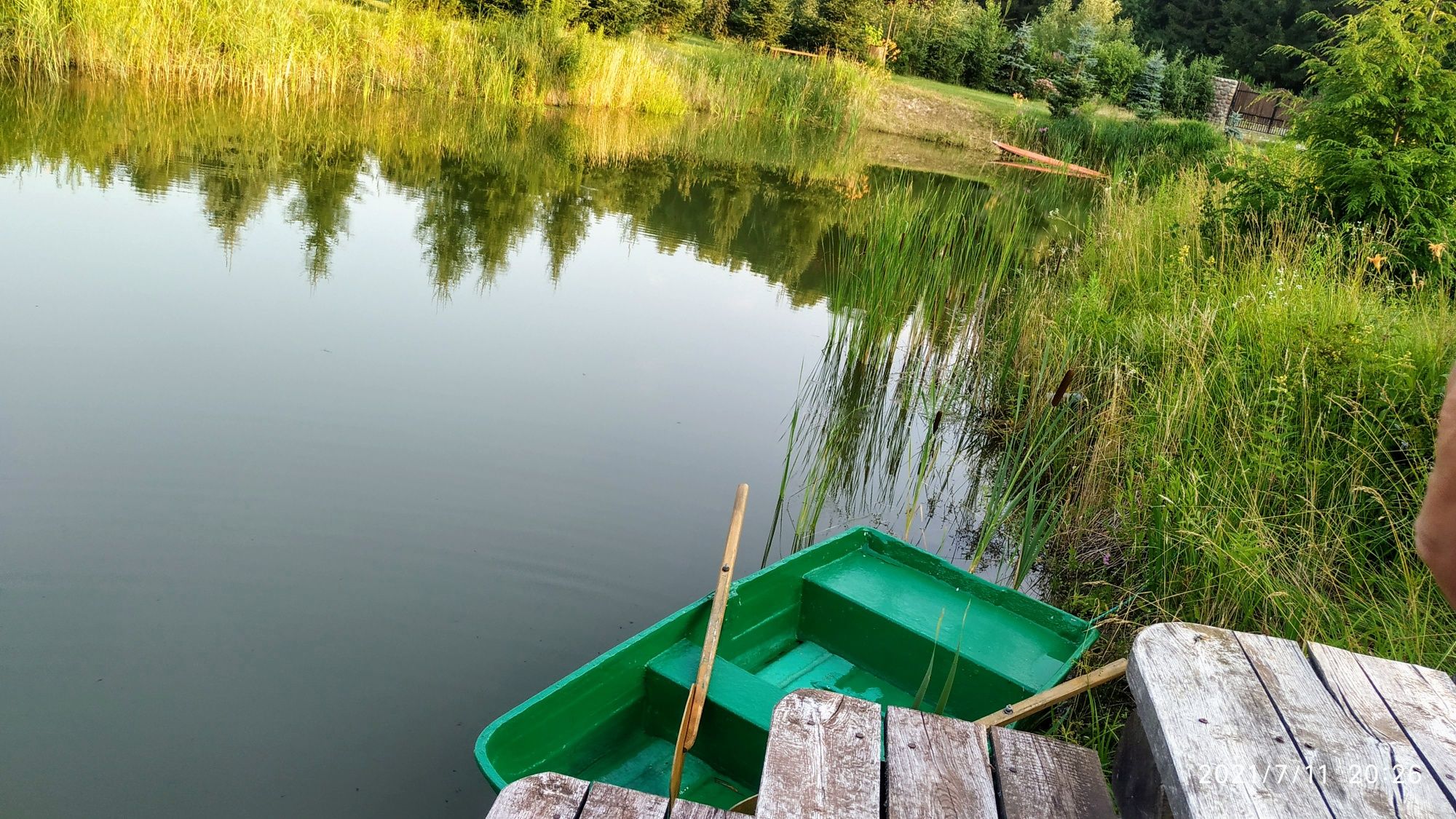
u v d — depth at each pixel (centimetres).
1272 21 4634
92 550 403
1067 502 554
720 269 1002
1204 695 155
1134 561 488
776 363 749
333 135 1382
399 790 306
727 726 319
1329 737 148
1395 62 795
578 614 404
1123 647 417
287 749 317
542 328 748
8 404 508
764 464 579
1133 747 168
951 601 419
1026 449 616
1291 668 164
